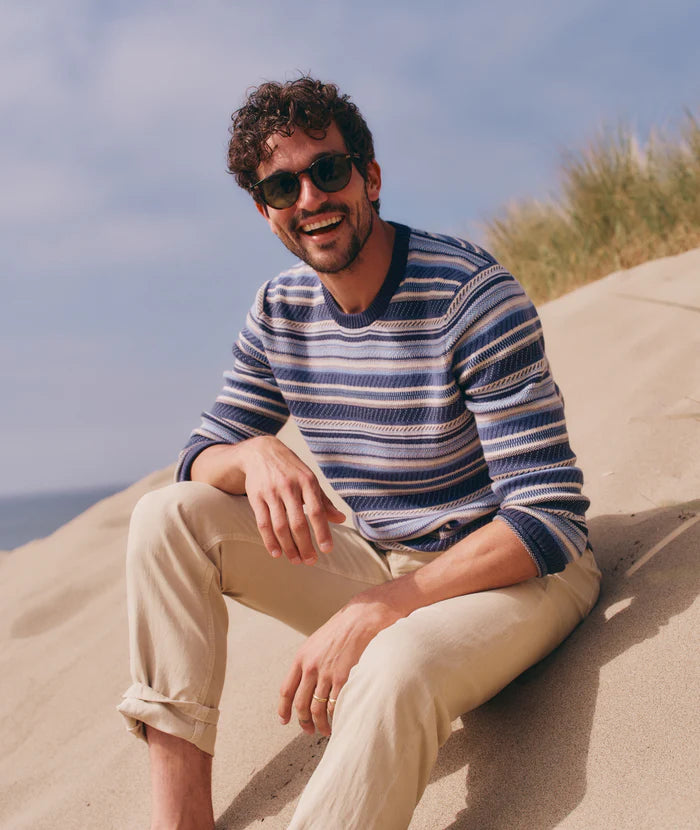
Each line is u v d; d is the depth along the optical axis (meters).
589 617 1.87
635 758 1.43
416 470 1.88
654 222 5.64
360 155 1.82
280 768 1.90
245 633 2.62
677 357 3.27
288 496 1.78
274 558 1.89
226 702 2.24
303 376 1.99
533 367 1.75
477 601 1.63
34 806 2.13
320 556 1.95
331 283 1.85
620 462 2.63
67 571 3.62
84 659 2.82
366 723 1.42
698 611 1.69
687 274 4.24
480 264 1.78
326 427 1.98
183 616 1.75
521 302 1.78
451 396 1.79
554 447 1.73
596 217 5.87
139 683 1.74
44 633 3.15
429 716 1.44
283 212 1.82
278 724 2.06
